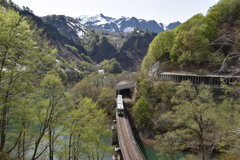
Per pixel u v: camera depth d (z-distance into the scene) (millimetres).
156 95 57625
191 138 33562
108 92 69500
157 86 59312
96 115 28766
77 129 21625
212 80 50594
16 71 15859
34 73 19406
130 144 38094
